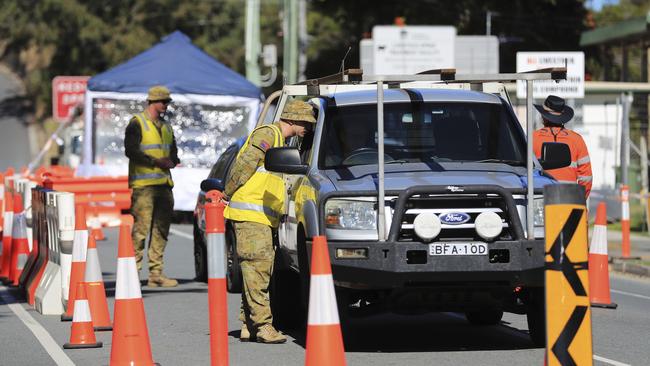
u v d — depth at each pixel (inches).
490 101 1162.0
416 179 1027.9
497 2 4800.7
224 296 868.0
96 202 2598.4
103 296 1217.4
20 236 1659.7
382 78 1005.2
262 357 1023.0
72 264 1295.5
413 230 994.7
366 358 1014.4
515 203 1005.8
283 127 1085.1
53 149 6245.1
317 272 752.3
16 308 1408.7
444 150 1113.4
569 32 4862.2
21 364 1014.4
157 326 1226.6
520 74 1021.8
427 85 1246.3
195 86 2901.1
